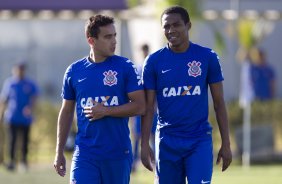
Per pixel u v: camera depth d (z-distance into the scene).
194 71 22.84
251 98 52.62
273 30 77.69
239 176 43.78
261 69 55.00
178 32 22.66
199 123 22.98
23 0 50.78
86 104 22.25
